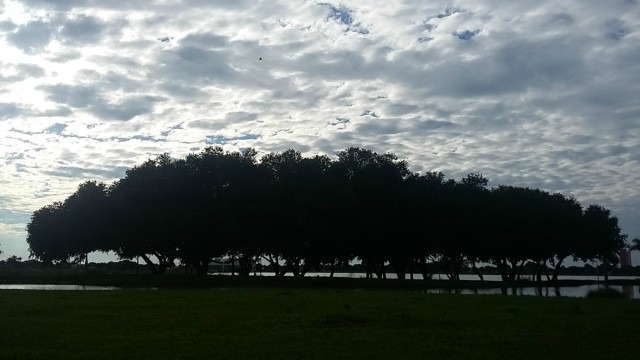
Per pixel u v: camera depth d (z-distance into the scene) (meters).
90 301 21.72
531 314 18.17
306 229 64.00
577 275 155.38
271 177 70.75
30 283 62.62
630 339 13.85
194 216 65.38
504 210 76.81
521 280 83.94
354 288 53.41
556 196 86.25
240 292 29.27
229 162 70.25
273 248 67.12
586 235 84.06
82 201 71.62
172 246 68.56
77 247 73.44
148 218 65.50
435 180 77.19
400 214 70.31
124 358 11.33
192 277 62.66
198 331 14.36
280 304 20.61
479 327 15.38
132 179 71.69
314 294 27.56
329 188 65.25
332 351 12.02
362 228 65.75
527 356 11.84
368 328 14.92
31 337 13.46
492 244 75.75
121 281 61.03
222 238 68.12
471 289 55.56
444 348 12.38
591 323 16.19
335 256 69.81
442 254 78.06
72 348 12.26
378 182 69.38
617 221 91.00
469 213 75.19
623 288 63.44
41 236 78.06
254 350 12.05
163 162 72.75
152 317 16.83
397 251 73.31
